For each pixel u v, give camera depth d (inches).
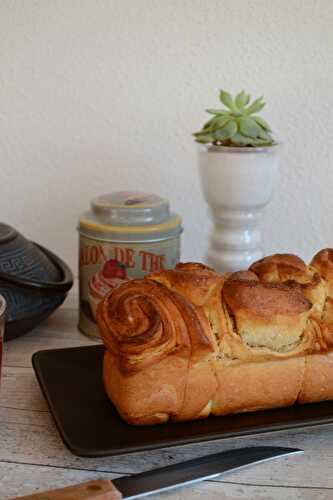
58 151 39.4
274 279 27.0
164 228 31.5
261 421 25.7
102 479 23.3
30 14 37.6
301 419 25.7
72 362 29.2
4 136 39.4
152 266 31.5
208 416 25.9
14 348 31.4
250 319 25.7
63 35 37.8
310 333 26.5
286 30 37.2
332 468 24.9
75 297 37.2
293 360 26.2
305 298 26.2
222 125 33.2
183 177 39.4
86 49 37.9
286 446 25.9
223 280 26.4
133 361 24.8
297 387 26.4
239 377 25.7
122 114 38.7
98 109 38.7
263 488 24.0
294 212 39.7
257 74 37.9
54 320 34.3
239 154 33.0
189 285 26.0
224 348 25.6
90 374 28.4
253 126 33.4
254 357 25.8
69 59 38.1
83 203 40.1
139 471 24.6
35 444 25.5
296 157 38.9
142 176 39.5
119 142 39.1
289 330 26.0
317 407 26.7
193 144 38.9
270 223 40.0
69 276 32.6
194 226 40.1
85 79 38.3
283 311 25.8
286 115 38.3
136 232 31.1
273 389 26.1
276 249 40.3
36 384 28.7
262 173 33.5
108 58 38.0
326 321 26.8
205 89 38.1
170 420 25.6
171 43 37.7
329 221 39.7
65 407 26.3
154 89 38.3
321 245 40.0
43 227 40.5
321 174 39.1
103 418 25.7
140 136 39.0
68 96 38.6
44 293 31.2
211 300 25.9
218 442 25.9
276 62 37.6
